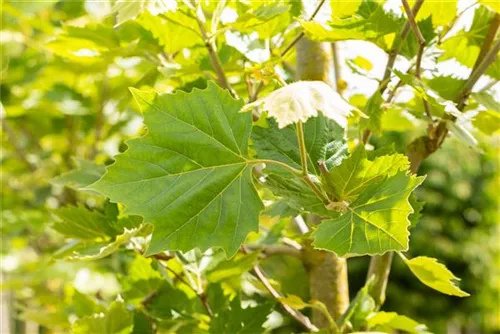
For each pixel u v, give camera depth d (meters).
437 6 1.22
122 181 1.02
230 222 1.03
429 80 1.24
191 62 1.38
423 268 1.13
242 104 1.04
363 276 5.28
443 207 5.70
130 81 2.04
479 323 5.85
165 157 1.03
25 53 2.17
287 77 1.38
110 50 1.34
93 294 2.17
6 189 2.39
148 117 1.03
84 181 1.36
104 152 2.15
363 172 1.02
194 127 1.03
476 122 1.29
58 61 1.92
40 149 2.28
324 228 1.01
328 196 1.04
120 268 1.98
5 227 2.06
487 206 5.85
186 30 1.31
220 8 1.23
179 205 1.03
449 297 5.57
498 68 1.22
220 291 1.32
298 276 2.22
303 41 1.32
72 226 1.27
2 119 2.12
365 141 1.25
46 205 2.29
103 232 1.28
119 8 1.10
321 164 1.03
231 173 1.04
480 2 1.17
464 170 5.82
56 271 2.04
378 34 1.17
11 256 2.43
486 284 5.80
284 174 1.08
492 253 5.87
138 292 1.34
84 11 2.04
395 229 0.99
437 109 1.24
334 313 1.30
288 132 1.10
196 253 1.33
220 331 1.24
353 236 1.00
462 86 1.23
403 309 5.41
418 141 1.27
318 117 1.10
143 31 1.32
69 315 1.47
